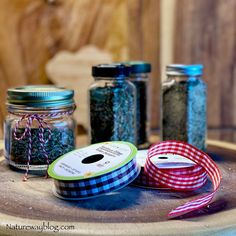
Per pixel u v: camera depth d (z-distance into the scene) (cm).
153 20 73
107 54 73
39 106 46
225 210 37
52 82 73
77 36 72
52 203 39
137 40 73
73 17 72
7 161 49
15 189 42
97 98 52
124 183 40
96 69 51
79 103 74
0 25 71
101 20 72
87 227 34
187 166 43
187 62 74
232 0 72
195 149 44
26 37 71
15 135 47
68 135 48
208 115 75
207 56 74
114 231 33
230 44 73
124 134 53
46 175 46
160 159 45
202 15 73
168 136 56
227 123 76
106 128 52
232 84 74
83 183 39
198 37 73
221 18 73
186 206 37
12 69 72
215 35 73
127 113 53
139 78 59
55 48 72
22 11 71
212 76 74
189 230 34
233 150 56
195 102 55
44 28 71
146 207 38
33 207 38
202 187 43
